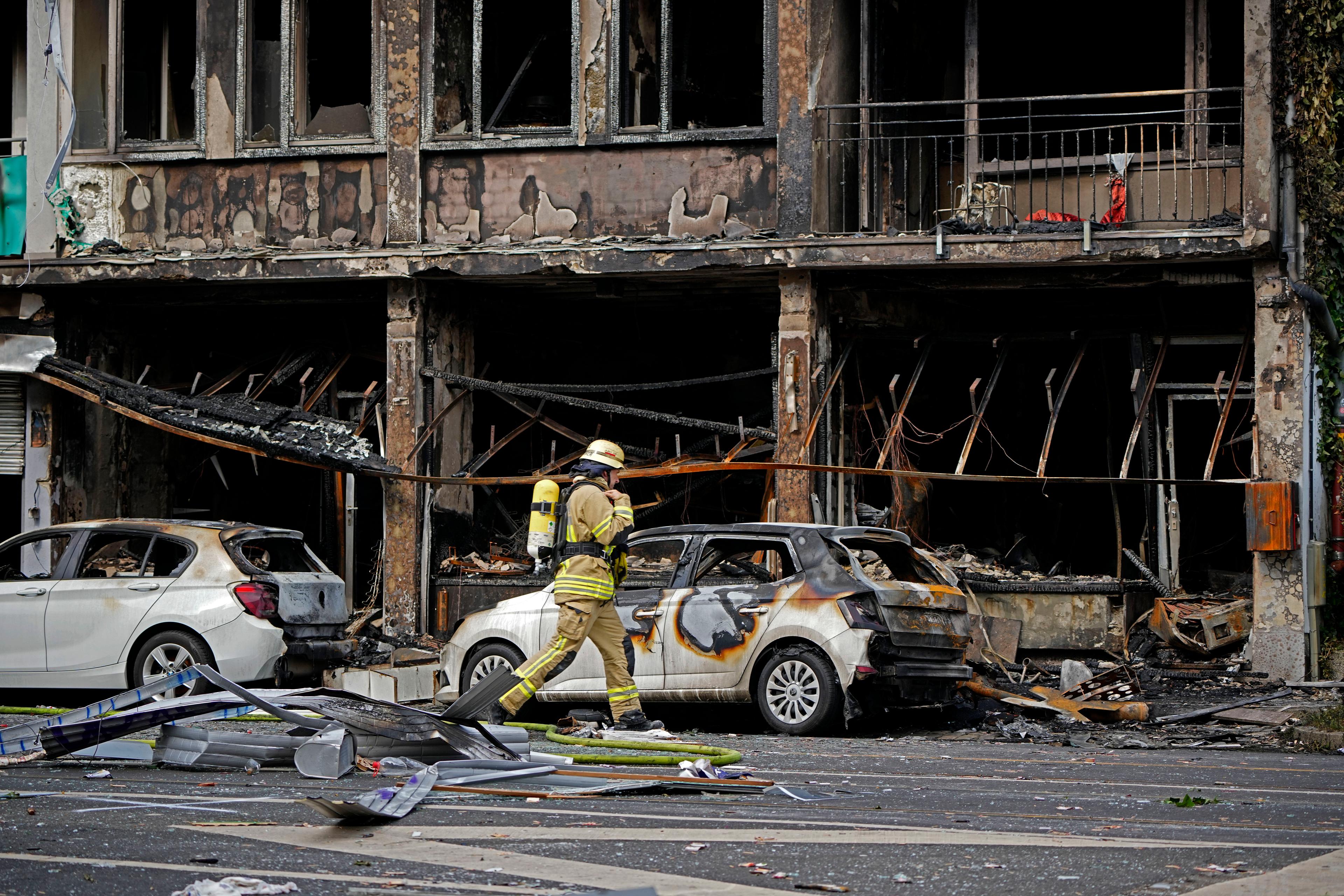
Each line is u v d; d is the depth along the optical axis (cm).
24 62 2341
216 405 2156
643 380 2478
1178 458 2155
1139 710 1576
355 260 2100
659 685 1510
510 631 1588
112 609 1627
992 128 2169
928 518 2138
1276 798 1002
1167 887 645
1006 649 1955
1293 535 1808
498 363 2380
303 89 2158
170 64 2258
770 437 2009
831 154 2009
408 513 2103
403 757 1062
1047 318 2150
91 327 2291
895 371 2255
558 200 2062
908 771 1152
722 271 2006
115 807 868
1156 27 2105
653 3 2145
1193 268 1922
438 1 2108
